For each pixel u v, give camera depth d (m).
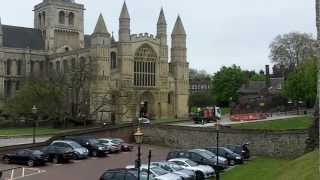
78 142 75.25
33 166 62.12
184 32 169.50
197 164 53.62
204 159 55.75
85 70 138.50
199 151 57.62
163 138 94.25
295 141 76.12
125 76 155.62
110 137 96.50
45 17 187.62
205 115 116.88
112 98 146.25
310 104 151.12
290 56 164.62
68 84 132.88
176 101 167.62
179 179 42.84
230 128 87.81
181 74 168.38
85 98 134.75
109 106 146.75
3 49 174.25
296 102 148.25
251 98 184.75
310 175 36.38
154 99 162.00
